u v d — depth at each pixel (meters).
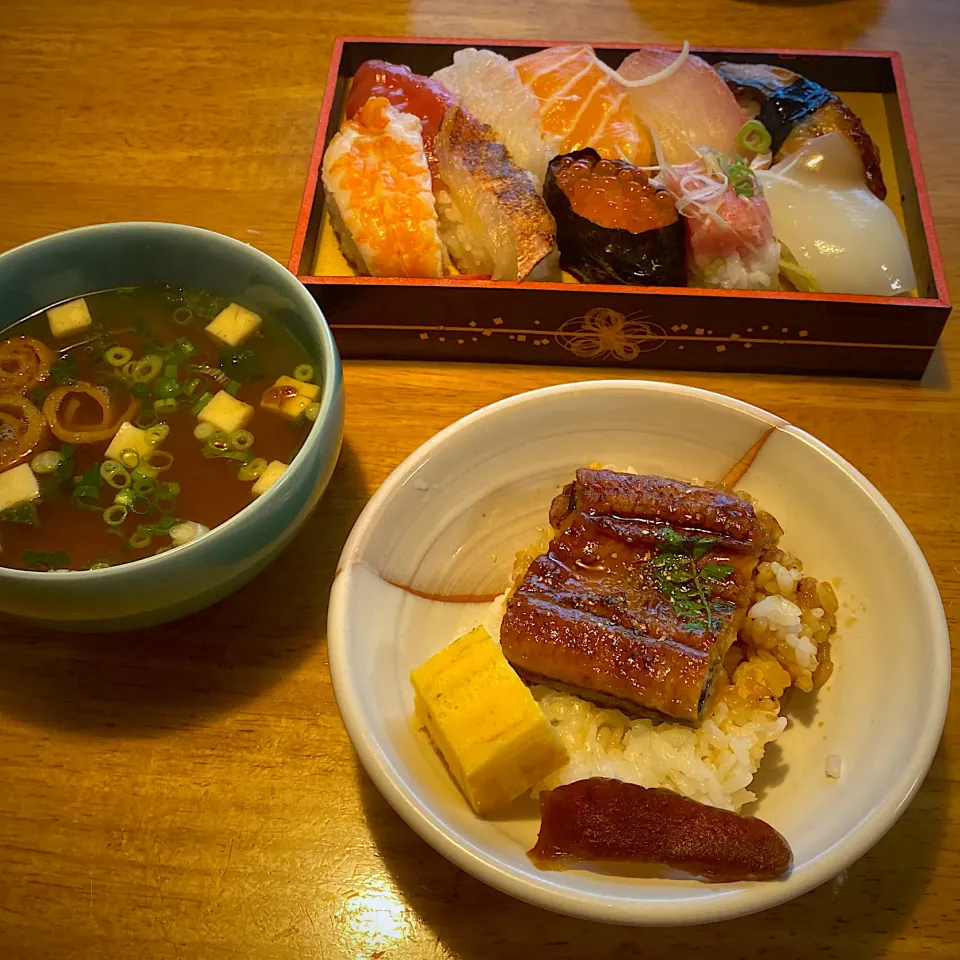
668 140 0.41
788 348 0.37
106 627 0.28
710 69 0.42
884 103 0.44
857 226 0.38
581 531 0.30
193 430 0.32
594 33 0.48
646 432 0.32
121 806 0.29
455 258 0.40
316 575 0.33
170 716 0.30
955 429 0.36
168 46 0.48
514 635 0.28
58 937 0.27
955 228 0.41
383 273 0.37
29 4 0.49
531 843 0.26
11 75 0.47
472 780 0.25
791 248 0.38
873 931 0.27
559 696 0.29
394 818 0.28
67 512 0.30
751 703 0.28
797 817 0.26
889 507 0.29
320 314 0.30
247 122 0.45
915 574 0.28
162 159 0.44
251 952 0.27
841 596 0.30
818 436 0.36
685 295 0.35
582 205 0.37
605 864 0.25
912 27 0.48
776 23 0.48
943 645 0.26
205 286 0.33
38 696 0.30
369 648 0.28
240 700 0.30
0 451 0.31
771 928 0.27
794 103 0.41
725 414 0.31
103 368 0.33
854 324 0.35
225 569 0.27
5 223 0.42
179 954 0.27
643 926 0.23
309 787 0.29
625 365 0.38
